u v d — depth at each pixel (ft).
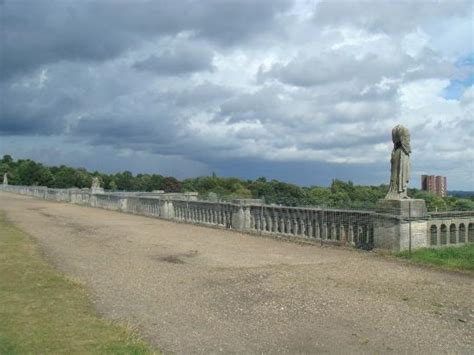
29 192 276.00
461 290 38.70
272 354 25.26
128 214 138.31
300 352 25.52
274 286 40.45
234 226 89.20
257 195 108.17
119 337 27.12
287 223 75.87
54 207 166.30
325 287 39.88
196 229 93.04
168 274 46.34
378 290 38.73
